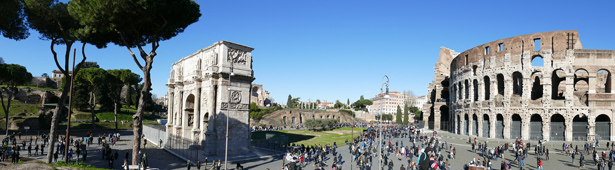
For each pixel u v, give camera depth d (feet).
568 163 163.12
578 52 235.20
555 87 281.54
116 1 107.55
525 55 247.29
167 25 127.34
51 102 390.01
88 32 121.70
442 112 395.75
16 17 114.52
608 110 232.73
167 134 211.61
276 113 502.38
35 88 436.35
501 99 262.67
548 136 237.25
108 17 112.98
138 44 125.90
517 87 296.30
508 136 252.62
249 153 178.19
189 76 203.92
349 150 211.61
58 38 129.80
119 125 336.49
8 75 225.15
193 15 132.36
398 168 152.15
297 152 188.75
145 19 117.60
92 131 292.61
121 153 175.01
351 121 610.24
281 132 358.64
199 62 188.44
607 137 234.17
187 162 139.33
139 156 122.01
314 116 548.31
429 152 48.24
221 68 165.68
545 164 161.27
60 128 280.51
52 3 120.06
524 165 158.30
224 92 167.73
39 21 118.73
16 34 119.34
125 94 466.29
